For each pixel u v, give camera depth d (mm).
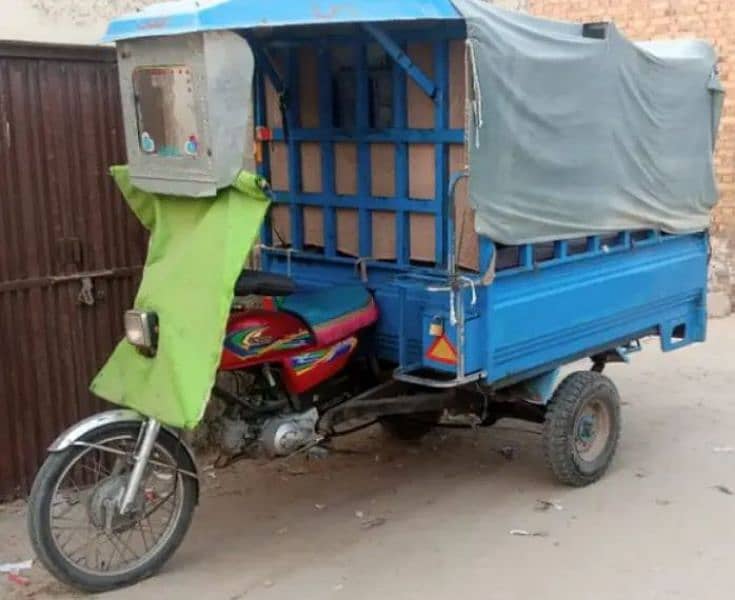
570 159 4973
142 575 4398
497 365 4793
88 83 5352
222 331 4016
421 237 4977
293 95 5414
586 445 5496
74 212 5379
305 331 4695
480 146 4441
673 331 6234
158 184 4305
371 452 6141
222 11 3818
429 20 4367
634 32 10406
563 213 4984
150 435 4234
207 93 3916
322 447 5699
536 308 4973
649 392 7285
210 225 4168
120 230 5570
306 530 4984
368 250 5246
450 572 4496
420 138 4840
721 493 5379
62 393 5465
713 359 8195
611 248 5422
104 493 4320
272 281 4426
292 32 5031
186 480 4477
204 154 4016
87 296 5480
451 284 4516
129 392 4316
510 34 4531
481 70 4379
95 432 4195
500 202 4598
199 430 5871
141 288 4426
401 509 5242
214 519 5133
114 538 4531
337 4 4047
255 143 5684
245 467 5879
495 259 4637
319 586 4371
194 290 4156
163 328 4211
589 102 5023
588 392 5359
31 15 5281
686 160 5871
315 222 5523
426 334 4730
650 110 5473
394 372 4945
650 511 5148
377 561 4621
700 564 4531
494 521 5059
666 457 5938
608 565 4539
